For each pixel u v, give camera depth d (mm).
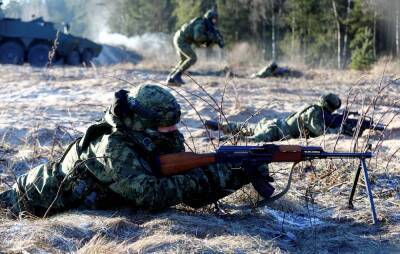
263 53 49250
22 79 20266
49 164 5051
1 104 13961
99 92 16828
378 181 6199
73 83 18906
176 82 17703
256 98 15883
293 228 4844
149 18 61156
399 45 43500
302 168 6508
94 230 4320
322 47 46688
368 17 42219
